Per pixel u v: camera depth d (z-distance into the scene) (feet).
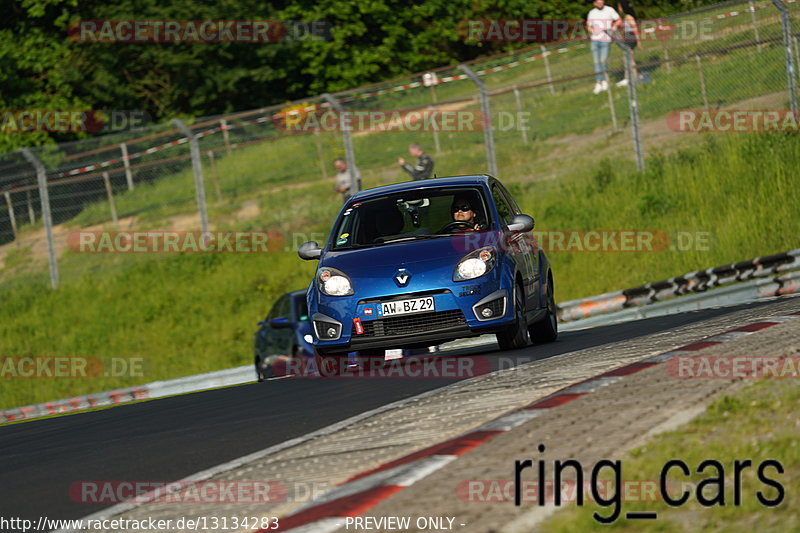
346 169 264.11
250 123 279.90
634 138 270.05
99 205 299.38
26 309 263.90
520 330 116.78
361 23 399.85
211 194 299.79
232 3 382.01
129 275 270.05
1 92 379.76
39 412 192.54
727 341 85.51
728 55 301.22
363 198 126.62
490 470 52.19
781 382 65.46
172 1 379.35
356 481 55.06
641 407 62.64
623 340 107.14
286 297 180.75
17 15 397.19
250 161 309.42
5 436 110.01
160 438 85.97
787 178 245.04
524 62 336.90
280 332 175.01
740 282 200.34
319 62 393.70
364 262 114.73
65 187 300.20
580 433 57.88
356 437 71.26
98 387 226.99
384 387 98.53
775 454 50.37
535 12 407.64
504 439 58.95
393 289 111.24
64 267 278.87
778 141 260.01
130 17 377.09
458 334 111.24
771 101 279.49
